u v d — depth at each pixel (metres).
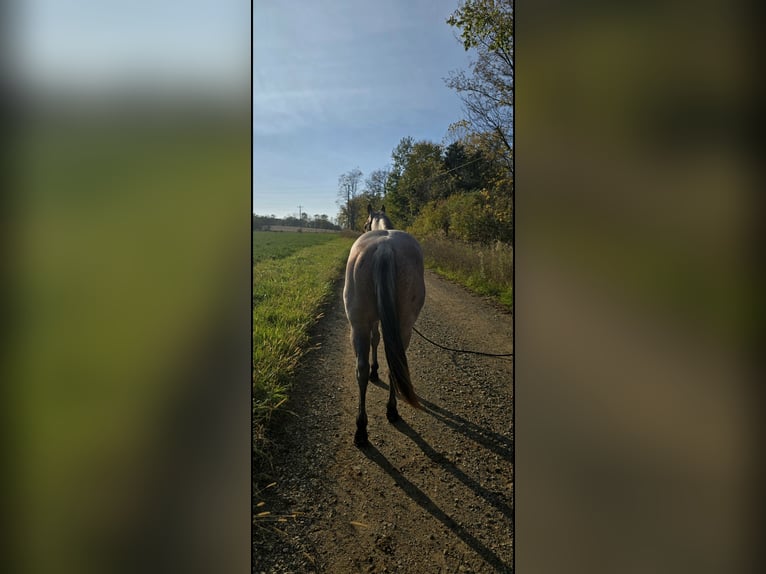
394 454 2.19
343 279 7.58
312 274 7.81
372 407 2.69
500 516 1.79
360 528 1.72
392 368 2.07
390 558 1.58
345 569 1.54
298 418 2.54
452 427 2.44
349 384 3.04
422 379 3.09
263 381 2.67
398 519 1.77
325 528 1.72
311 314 4.79
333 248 14.16
